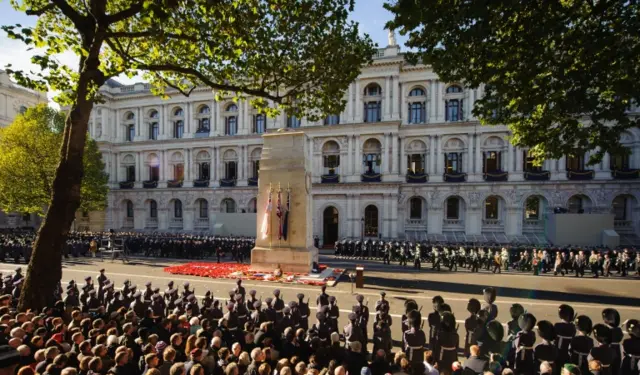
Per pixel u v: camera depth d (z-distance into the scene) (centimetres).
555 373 822
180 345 764
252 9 1255
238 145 4950
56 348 642
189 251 3219
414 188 4378
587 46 954
